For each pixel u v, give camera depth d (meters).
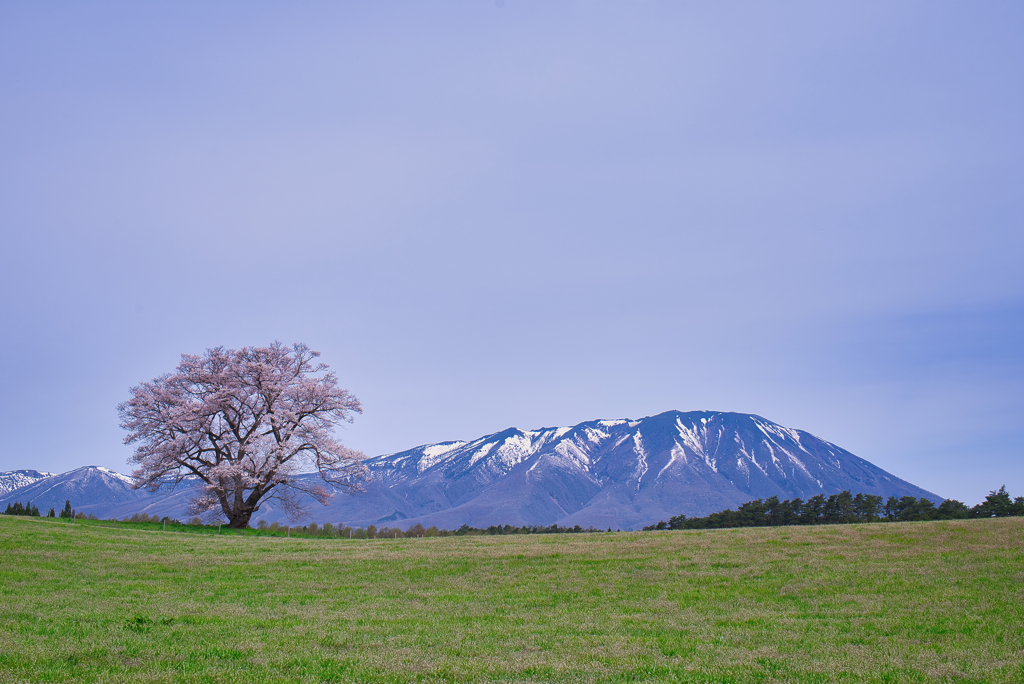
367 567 30.33
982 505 76.62
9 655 14.12
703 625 19.47
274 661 14.79
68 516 50.38
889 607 21.17
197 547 35.59
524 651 16.22
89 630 17.17
